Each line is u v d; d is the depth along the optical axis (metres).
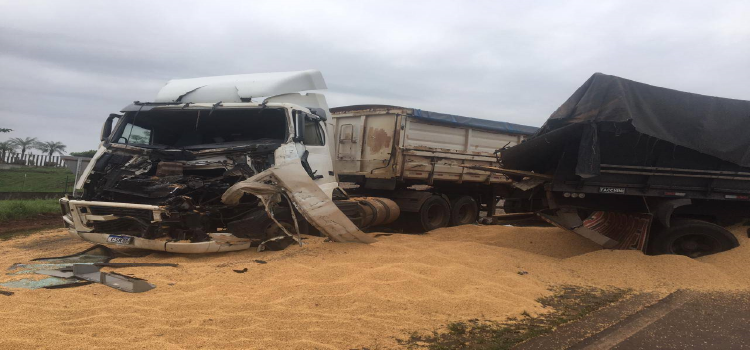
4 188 23.45
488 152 12.56
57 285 4.72
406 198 11.05
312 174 7.44
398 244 7.56
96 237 6.50
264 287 4.99
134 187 6.44
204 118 7.70
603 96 7.18
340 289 4.97
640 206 7.95
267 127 7.72
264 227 6.62
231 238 6.46
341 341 3.76
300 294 4.78
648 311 5.08
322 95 9.02
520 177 8.94
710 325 4.65
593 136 7.11
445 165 11.36
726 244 7.49
